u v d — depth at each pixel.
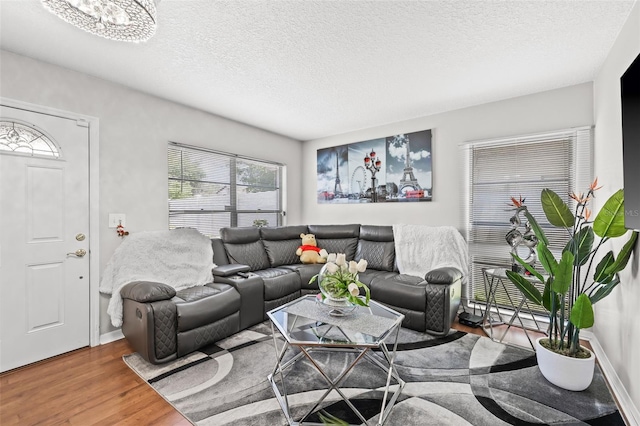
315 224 4.87
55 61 2.34
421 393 1.86
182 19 1.80
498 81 2.72
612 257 1.90
